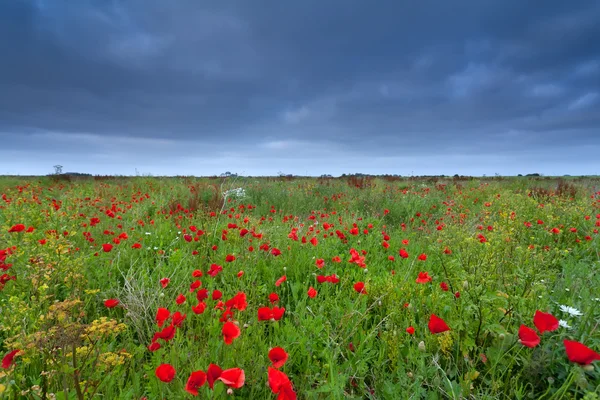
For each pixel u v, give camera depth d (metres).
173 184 14.38
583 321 2.59
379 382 2.38
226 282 4.14
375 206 10.16
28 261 3.71
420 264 4.79
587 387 2.07
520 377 2.36
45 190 13.30
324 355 2.47
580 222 6.92
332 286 4.02
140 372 2.38
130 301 3.29
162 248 5.55
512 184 15.57
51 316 2.32
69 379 2.10
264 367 2.28
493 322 2.61
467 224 7.09
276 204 10.73
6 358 2.02
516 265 3.58
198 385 1.59
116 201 9.86
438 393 2.27
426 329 2.75
